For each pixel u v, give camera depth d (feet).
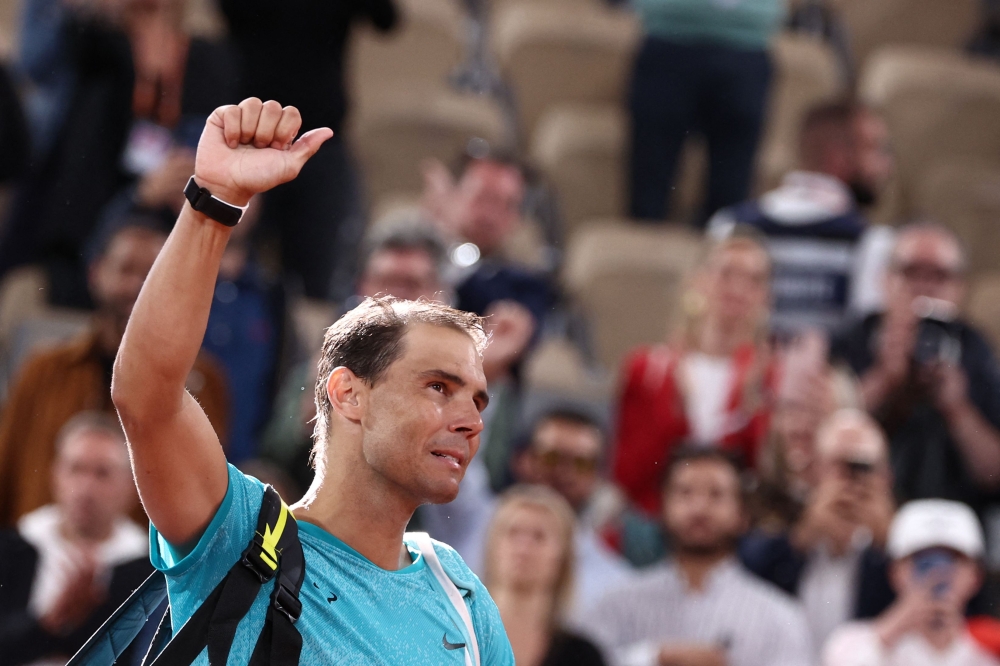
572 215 93.91
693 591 58.70
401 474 23.34
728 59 84.84
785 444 65.57
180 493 22.31
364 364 23.75
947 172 98.84
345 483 23.81
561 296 78.23
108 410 59.41
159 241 60.64
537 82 102.12
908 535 58.95
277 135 22.24
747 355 67.46
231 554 22.74
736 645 57.88
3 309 71.77
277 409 61.36
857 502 61.31
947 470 68.95
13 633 52.24
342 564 23.52
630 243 85.46
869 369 71.41
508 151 74.23
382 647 23.27
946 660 57.82
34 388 59.21
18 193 74.13
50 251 73.46
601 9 112.27
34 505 57.52
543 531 54.85
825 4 110.73
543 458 63.21
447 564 25.41
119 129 73.77
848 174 74.95
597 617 58.70
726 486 59.26
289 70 75.20
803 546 61.62
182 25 75.10
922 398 69.21
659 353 68.08
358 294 67.21
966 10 115.55
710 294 68.08
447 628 24.34
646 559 63.26
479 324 24.73
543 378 74.69
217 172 21.85
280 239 76.28
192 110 74.84
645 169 87.66
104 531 54.24
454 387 23.66
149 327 21.61
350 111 78.23
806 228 73.51
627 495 66.13
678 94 85.40
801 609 60.03
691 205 94.17
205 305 21.93
